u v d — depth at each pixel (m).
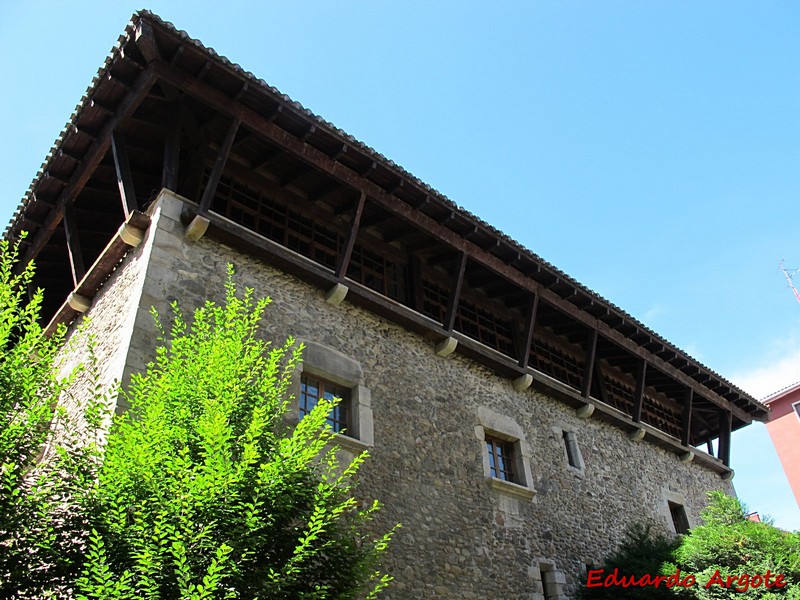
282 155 9.31
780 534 10.22
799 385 22.38
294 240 9.58
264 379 6.00
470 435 9.95
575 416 12.40
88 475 5.04
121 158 8.27
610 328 13.02
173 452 4.99
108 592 4.16
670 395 16.11
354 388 8.79
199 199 8.63
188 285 7.68
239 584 4.59
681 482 14.13
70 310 9.23
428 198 9.66
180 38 7.47
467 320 11.51
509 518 9.70
